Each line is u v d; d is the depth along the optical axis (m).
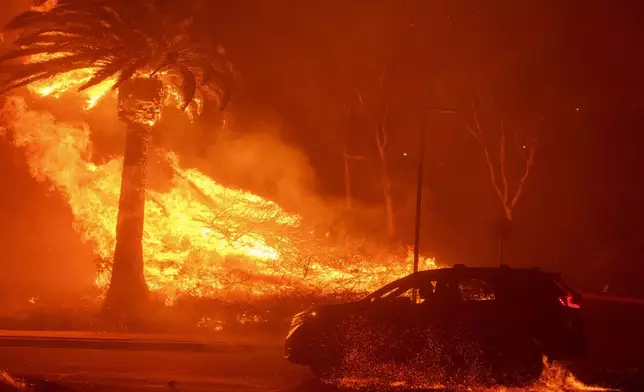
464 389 13.04
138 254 23.94
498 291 13.45
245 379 13.86
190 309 24.48
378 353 13.41
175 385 12.82
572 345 13.17
